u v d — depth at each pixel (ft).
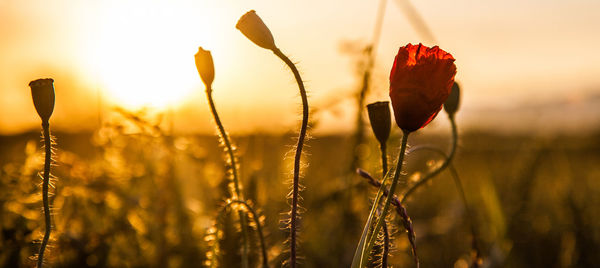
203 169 2.43
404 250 2.13
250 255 1.90
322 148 3.26
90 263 1.99
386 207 1.41
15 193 1.98
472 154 3.56
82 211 2.15
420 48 1.36
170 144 2.26
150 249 2.15
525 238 2.50
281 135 2.61
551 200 3.08
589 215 2.64
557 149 3.34
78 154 2.94
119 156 2.35
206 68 1.58
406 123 1.37
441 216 2.77
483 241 2.43
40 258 1.44
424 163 2.53
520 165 2.95
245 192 2.09
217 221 1.64
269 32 1.41
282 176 2.55
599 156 4.07
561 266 2.38
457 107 1.76
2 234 1.87
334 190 2.43
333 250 2.24
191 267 2.10
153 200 2.22
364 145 2.28
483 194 2.21
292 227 1.42
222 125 1.62
